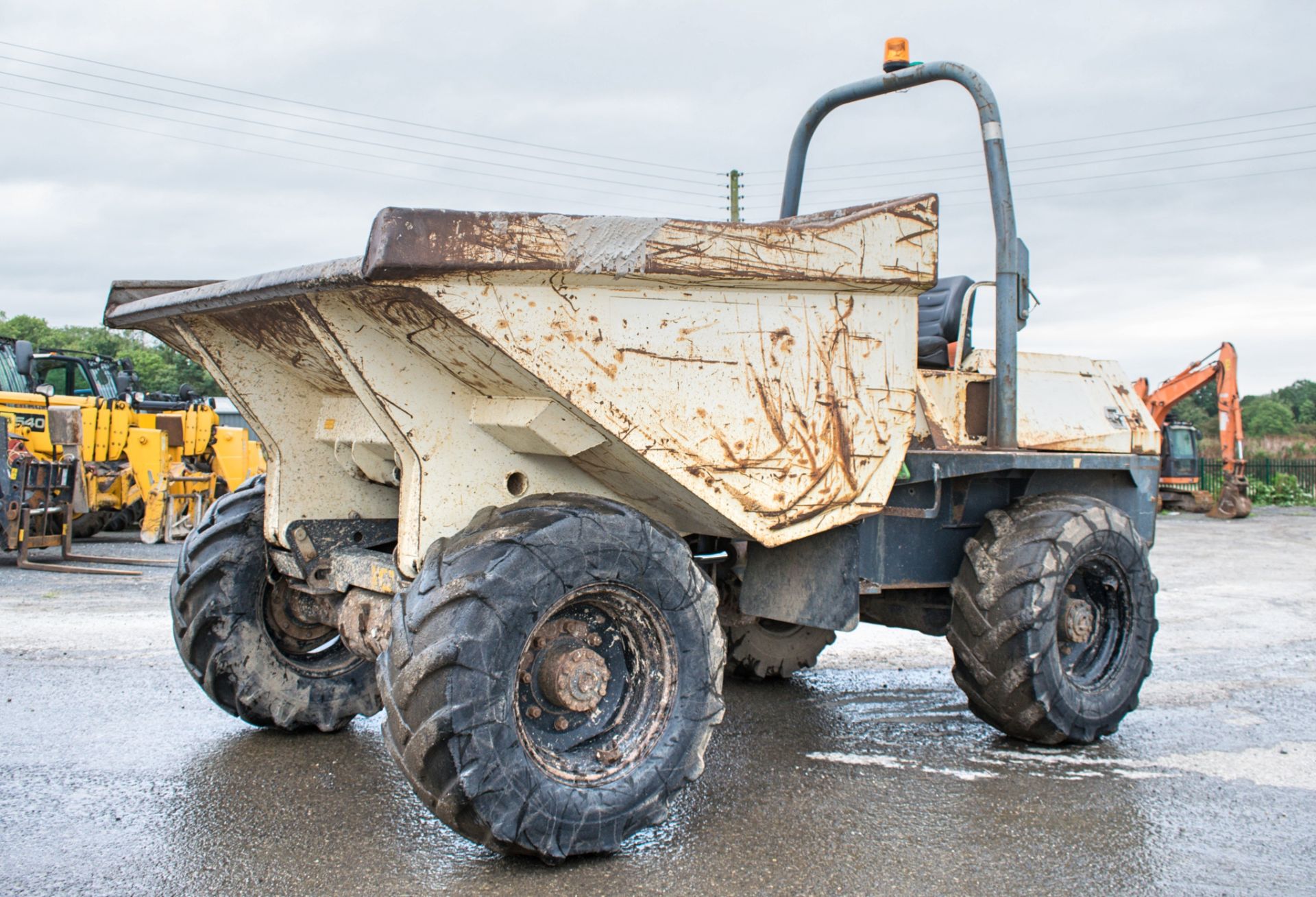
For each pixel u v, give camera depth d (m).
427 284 2.70
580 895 2.92
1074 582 4.62
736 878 3.05
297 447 4.04
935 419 4.38
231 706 4.27
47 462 10.12
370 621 3.64
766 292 3.40
